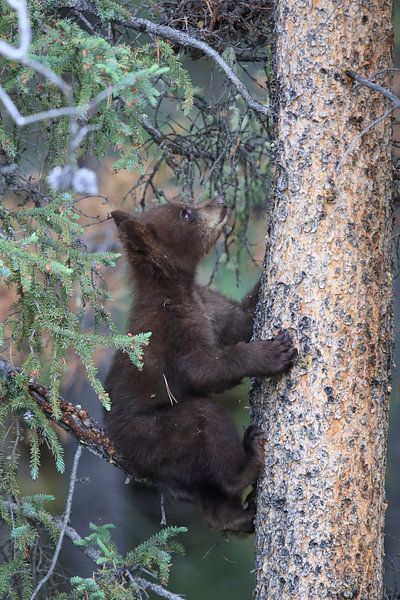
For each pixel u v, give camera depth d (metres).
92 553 10.89
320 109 9.02
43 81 9.93
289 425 9.27
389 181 9.23
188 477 11.18
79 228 9.49
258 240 16.81
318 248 9.06
